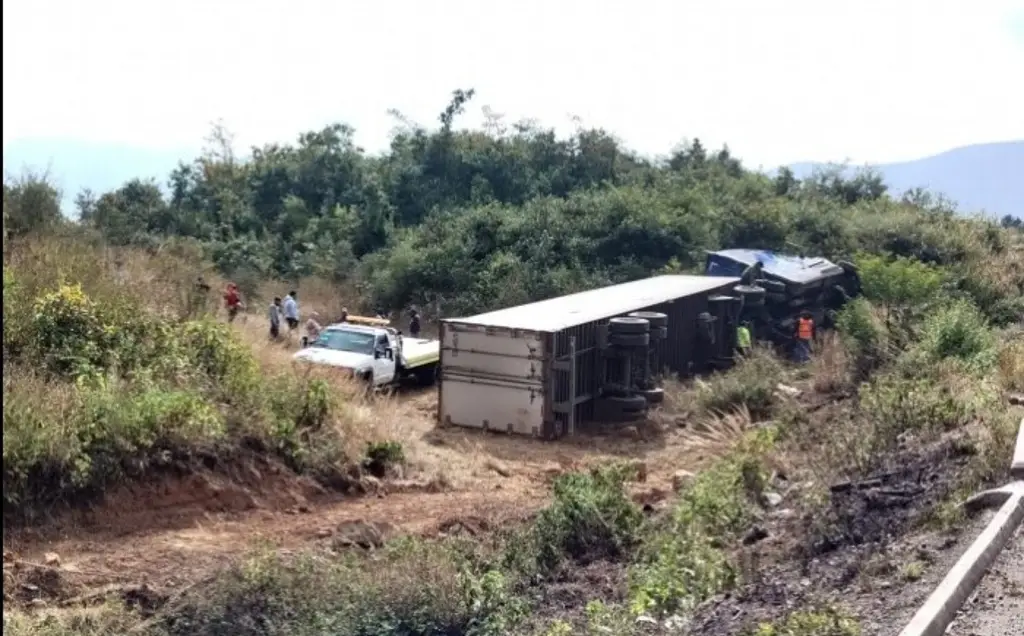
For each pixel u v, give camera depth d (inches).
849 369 872.9
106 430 502.9
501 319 848.9
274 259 1578.5
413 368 991.0
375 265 1519.4
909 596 302.2
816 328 1194.6
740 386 856.9
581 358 841.5
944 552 343.0
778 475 570.3
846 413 663.8
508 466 709.3
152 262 816.9
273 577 375.2
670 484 662.5
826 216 1644.9
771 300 1154.0
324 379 676.7
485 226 1524.4
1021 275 1450.5
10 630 343.6
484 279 1417.3
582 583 440.5
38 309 586.6
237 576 377.4
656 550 454.6
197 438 542.6
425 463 667.4
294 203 1717.5
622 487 547.5
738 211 1636.3
